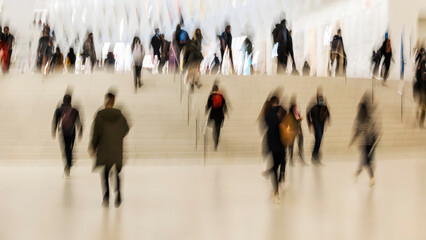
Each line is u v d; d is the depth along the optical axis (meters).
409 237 5.82
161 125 14.57
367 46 27.27
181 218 6.80
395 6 25.16
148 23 33.62
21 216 6.92
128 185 9.41
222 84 17.95
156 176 10.52
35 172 11.17
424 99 16.19
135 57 16.86
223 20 34.12
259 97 16.92
